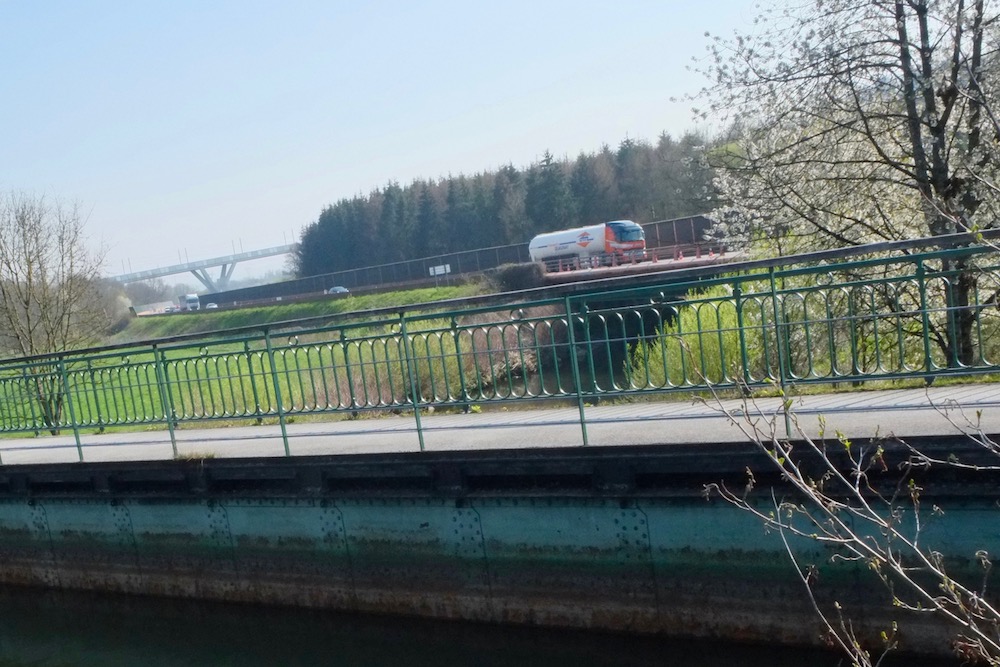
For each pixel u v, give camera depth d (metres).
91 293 20.83
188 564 8.71
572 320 6.64
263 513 8.16
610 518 6.46
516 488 6.89
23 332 19.77
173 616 8.83
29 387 11.11
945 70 10.53
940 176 10.80
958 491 5.21
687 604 6.22
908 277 5.84
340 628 7.79
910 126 10.96
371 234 74.88
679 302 6.37
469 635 7.14
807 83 11.59
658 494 6.21
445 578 7.24
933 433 5.39
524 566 6.87
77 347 20.11
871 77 11.19
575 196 67.12
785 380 6.05
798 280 10.99
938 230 10.76
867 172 12.05
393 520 7.45
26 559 10.00
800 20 11.47
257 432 9.95
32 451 11.12
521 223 67.56
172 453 9.17
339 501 7.69
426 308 7.22
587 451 6.45
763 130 12.40
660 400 9.88
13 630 9.12
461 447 7.14
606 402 10.26
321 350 8.05
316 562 7.91
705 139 13.81
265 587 8.25
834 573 5.68
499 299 6.95
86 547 9.46
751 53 11.94
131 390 9.41
